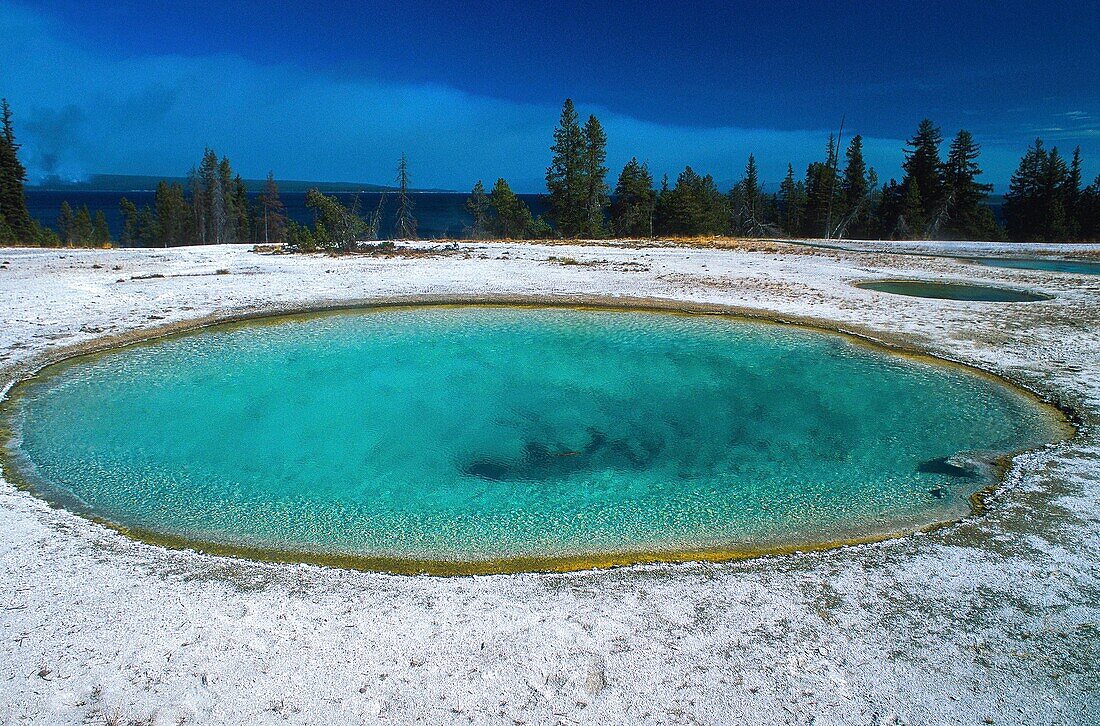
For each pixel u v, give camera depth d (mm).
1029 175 48125
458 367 10992
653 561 5449
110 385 9750
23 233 43531
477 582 4953
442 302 15297
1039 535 5621
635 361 11391
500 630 4367
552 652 4164
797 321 13820
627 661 4094
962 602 4703
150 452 7652
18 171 43656
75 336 11852
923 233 45344
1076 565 5160
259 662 4012
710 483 7102
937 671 4027
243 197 61094
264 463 7492
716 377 10594
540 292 16250
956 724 3641
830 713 3713
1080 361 10883
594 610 4602
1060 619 4504
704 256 24406
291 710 3660
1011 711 3727
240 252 24672
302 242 26016
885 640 4297
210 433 8250
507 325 13602
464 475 7316
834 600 4734
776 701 3793
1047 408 8969
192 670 3926
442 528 6102
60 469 7137
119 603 4543
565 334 12992
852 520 6168
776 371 10867
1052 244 30422
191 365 10773
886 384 10164
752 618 4523
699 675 3982
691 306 15047
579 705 3746
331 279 17750
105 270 18844
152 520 6121
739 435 8422
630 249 27203
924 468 7316
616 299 15641
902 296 16312
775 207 58844
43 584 4734
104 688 3762
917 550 5438
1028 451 7562
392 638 4266
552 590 4852
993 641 4289
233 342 12078
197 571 5023
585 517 6344
